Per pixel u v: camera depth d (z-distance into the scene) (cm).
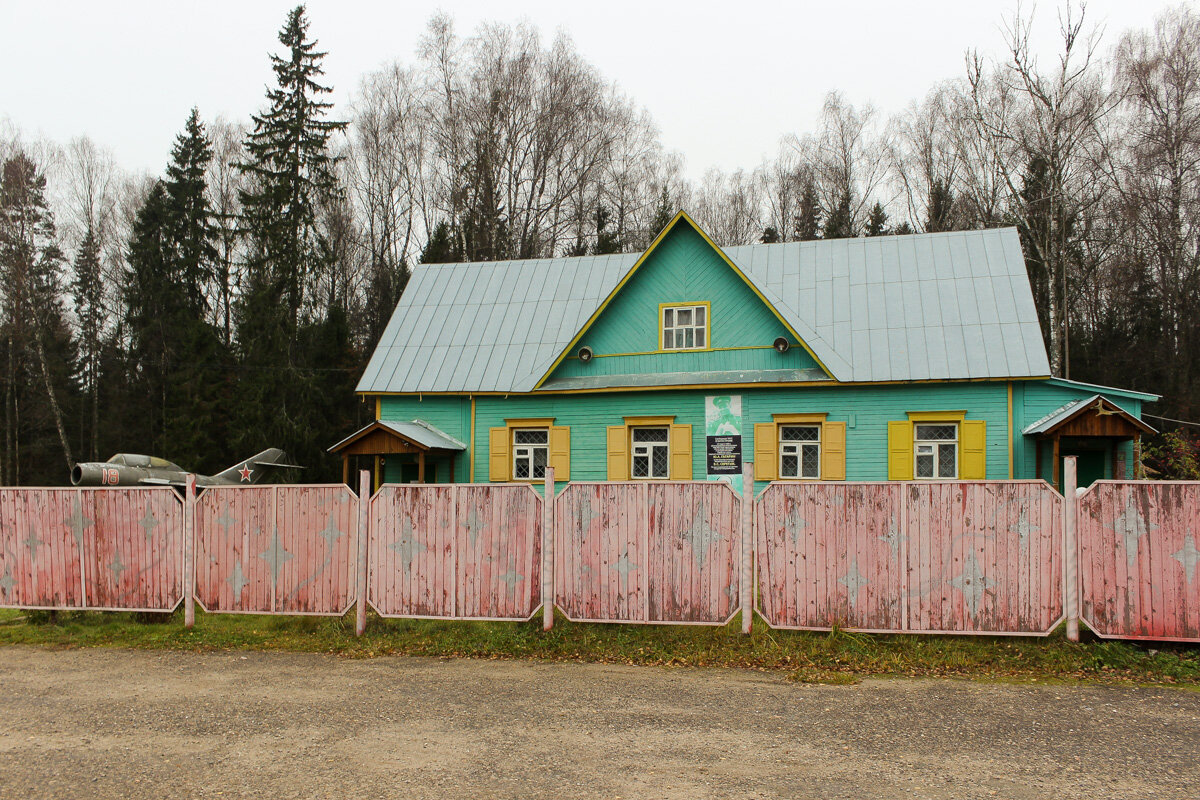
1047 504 980
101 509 1241
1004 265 2261
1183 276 3750
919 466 2098
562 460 2316
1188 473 2323
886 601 1010
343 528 1160
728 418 2209
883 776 605
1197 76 3588
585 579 1087
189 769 629
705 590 1057
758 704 800
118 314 5047
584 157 4391
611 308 2370
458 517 1124
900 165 4812
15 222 4228
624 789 581
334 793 578
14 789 592
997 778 600
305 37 4591
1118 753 655
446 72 4422
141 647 1116
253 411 3884
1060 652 939
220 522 1200
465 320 2598
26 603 1252
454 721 749
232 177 5312
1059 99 2984
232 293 5122
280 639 1124
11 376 4281
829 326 2236
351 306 4981
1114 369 4006
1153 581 950
